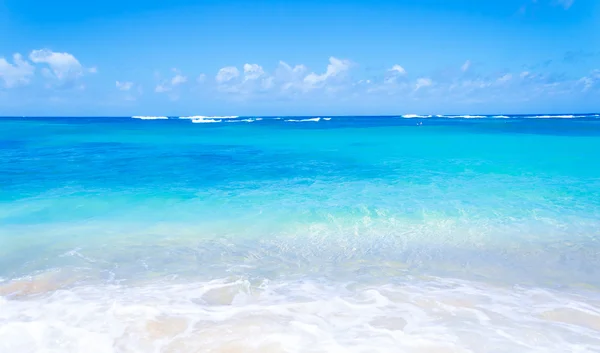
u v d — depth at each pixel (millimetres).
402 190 12008
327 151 23797
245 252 7047
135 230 8195
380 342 4227
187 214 9414
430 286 5695
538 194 11289
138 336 4316
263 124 69562
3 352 3998
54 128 51125
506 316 4805
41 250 7023
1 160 18859
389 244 7406
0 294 5340
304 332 4430
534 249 7105
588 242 7414
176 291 5492
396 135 37438
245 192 11828
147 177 14414
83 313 4809
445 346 4152
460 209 9656
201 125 64625
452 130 44594
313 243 7473
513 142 27828
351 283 5809
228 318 4734
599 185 12531
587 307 5047
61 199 10859
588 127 46844
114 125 62281
